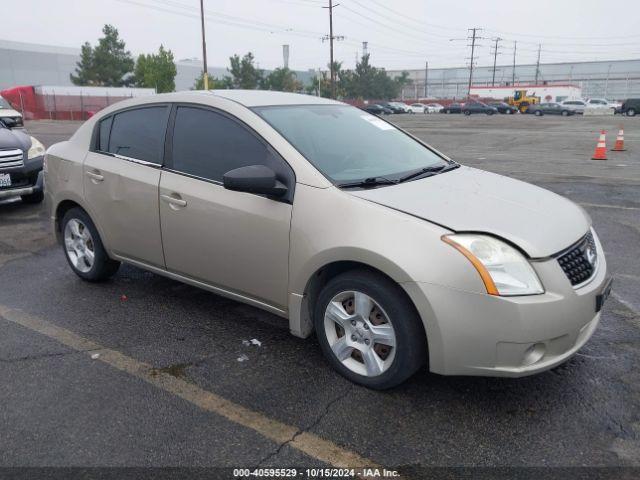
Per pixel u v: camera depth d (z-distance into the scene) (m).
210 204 3.68
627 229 6.71
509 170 11.98
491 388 3.21
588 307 2.94
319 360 3.57
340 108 4.38
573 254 3.01
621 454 2.66
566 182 10.23
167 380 3.35
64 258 5.72
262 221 3.43
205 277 3.90
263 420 2.95
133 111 4.38
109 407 3.07
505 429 2.85
